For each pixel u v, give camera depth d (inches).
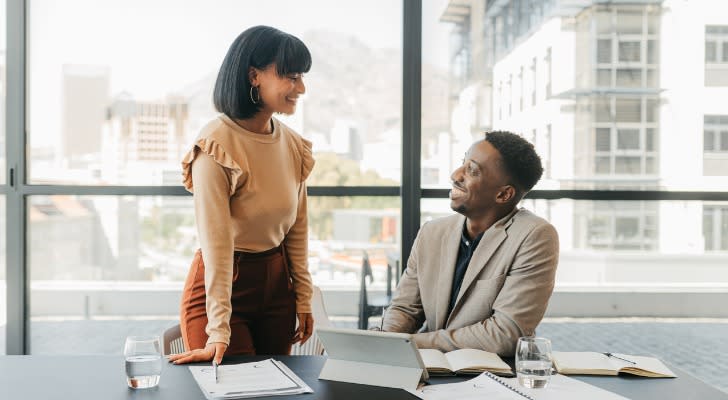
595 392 58.8
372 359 62.3
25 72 148.2
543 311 79.5
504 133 84.4
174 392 58.3
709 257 153.7
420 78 149.9
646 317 154.3
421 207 152.0
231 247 76.8
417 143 150.2
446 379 63.0
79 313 152.8
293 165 86.7
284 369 65.5
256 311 84.8
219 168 77.6
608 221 153.4
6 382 61.1
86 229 151.6
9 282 148.9
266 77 79.1
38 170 150.3
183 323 81.4
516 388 59.7
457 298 82.6
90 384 60.5
